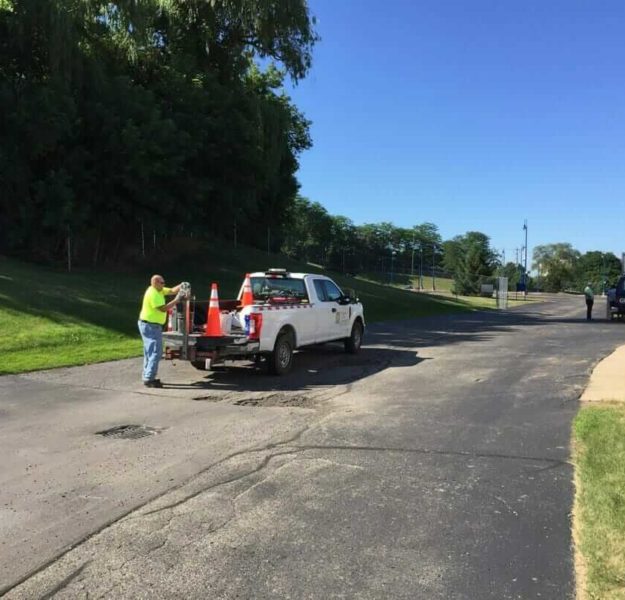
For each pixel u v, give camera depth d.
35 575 3.90
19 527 4.62
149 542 4.37
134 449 6.67
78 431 7.46
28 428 7.61
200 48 35.44
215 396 9.70
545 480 5.64
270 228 56.53
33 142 27.75
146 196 30.77
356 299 15.59
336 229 136.62
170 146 30.06
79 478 5.71
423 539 4.41
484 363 13.38
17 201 29.41
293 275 13.45
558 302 65.62
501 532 4.52
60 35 27.77
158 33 33.84
